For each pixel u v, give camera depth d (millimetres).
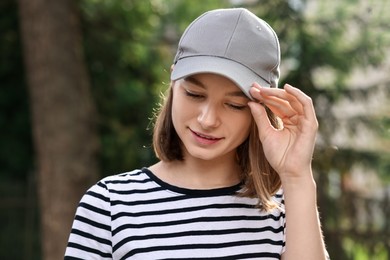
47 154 7105
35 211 8656
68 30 7242
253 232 2135
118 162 8422
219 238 2096
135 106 8453
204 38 2057
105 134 8422
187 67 2016
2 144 8773
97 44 8492
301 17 6891
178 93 2057
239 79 1999
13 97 8688
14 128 8742
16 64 8586
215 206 2125
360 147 7461
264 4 6875
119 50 8555
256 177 2148
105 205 2113
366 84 7348
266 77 2088
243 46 2047
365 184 8578
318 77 7301
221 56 2035
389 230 7547
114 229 2090
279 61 2135
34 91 7203
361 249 7605
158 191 2131
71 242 2098
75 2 7410
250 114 2094
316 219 2074
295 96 2057
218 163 2172
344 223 7582
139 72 8750
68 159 7062
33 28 7164
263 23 2115
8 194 8719
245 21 2070
